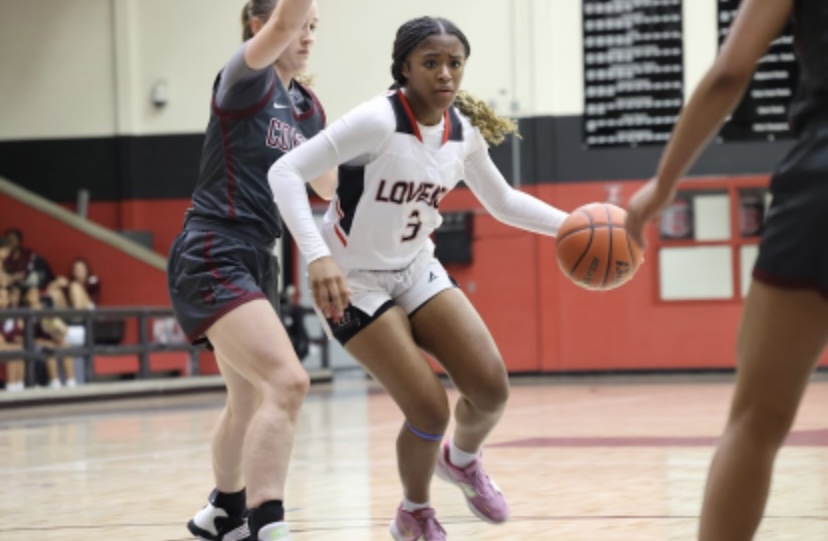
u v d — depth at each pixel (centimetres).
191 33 3369
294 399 662
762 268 450
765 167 3131
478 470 744
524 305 3247
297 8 661
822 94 444
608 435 1524
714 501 460
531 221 744
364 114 661
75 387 2570
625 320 3200
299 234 642
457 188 3275
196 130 3369
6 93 3416
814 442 1340
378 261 689
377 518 892
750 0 449
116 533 860
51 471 1298
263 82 707
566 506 921
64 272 3169
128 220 3372
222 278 691
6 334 2591
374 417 1975
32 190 3409
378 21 3316
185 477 1208
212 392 2908
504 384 691
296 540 804
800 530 780
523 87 3238
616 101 3195
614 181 3192
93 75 3394
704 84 447
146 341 2777
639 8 3177
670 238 3177
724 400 2159
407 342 677
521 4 3241
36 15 3409
